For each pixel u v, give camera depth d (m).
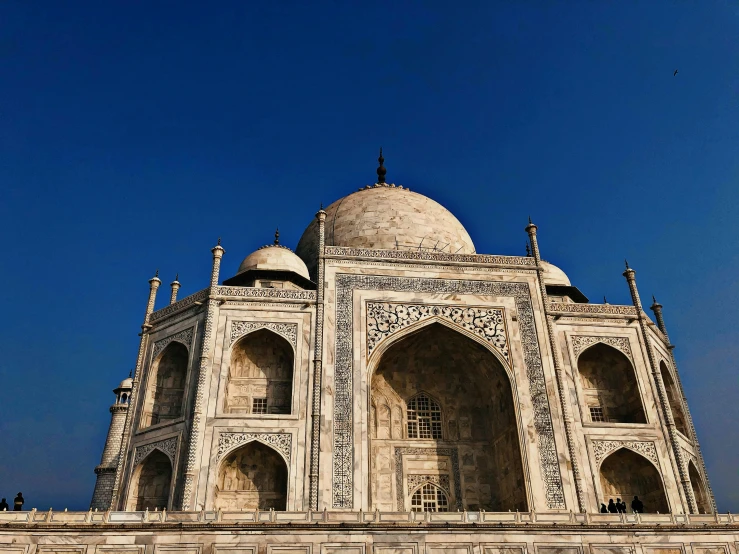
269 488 47.22
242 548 32.31
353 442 47.19
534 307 55.28
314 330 51.59
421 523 33.72
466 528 33.91
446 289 54.97
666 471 50.16
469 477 53.38
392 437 54.12
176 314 54.16
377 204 70.12
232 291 52.56
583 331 55.38
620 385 56.09
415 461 53.41
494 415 54.59
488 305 54.78
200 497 44.50
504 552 33.62
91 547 31.66
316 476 45.56
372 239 66.06
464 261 56.56
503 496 51.59
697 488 54.66
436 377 57.03
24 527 31.47
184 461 46.22
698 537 35.25
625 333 55.91
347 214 69.69
